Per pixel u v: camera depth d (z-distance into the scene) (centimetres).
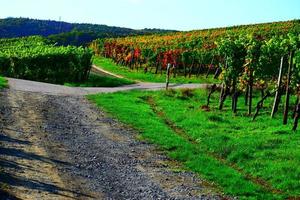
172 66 8744
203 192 1895
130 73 9206
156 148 2634
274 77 4044
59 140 2556
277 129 3106
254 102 4494
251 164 2298
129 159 2333
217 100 4622
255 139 2762
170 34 15025
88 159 2231
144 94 4866
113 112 3650
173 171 2189
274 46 3938
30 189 1641
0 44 13400
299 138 2817
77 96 4441
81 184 1814
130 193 1786
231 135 2942
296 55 3416
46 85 5281
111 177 1978
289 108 4084
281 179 2077
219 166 2278
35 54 6588
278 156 2405
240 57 3969
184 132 3142
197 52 8406
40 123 2950
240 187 1962
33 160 2061
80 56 6644
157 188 1892
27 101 3766
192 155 2462
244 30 12162
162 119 3575
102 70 10038
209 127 3212
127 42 12938
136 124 3228
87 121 3222
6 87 4509
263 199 1842
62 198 1602
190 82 7488
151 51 9662
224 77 4028
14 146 2266
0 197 1489
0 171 1797
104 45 13550
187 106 4203
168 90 5047
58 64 6625
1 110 3198
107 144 2611
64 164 2080
